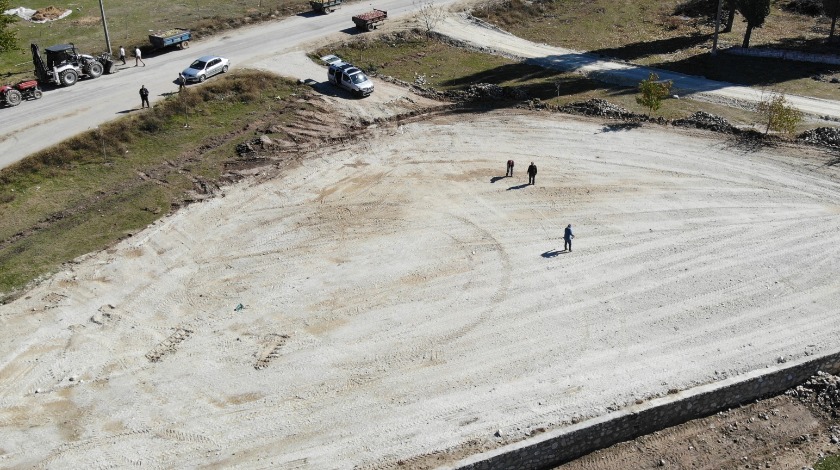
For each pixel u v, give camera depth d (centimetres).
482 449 2742
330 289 3631
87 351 3222
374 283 3672
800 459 2795
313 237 4044
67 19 6844
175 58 6053
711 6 7888
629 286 3628
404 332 3344
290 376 3100
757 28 7394
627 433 2861
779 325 3359
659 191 4438
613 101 5703
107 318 3422
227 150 4847
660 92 5272
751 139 5031
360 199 4403
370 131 5209
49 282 3634
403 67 6297
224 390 3028
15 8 6944
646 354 3198
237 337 3319
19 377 3072
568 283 3653
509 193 4447
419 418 2888
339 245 3975
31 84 5188
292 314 3462
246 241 4006
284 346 3266
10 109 5075
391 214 4253
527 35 7262
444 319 3422
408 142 5075
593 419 2803
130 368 3136
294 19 7044
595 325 3372
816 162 4712
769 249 3884
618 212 4238
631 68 6431
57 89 5419
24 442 2780
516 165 4766
